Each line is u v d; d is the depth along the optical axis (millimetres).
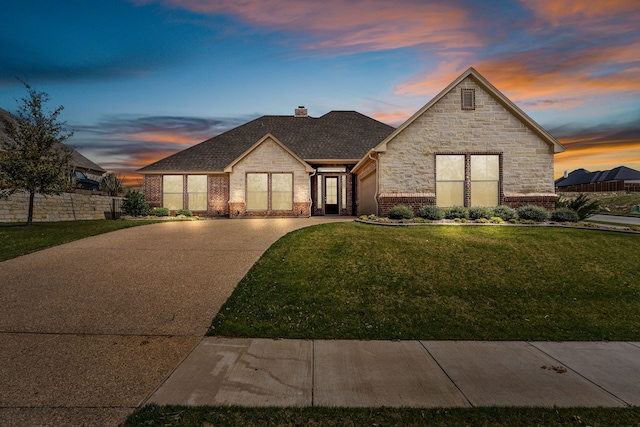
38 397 4027
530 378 4684
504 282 8562
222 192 24547
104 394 4125
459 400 4109
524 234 12742
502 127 17125
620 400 4156
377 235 12469
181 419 3652
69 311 6633
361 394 4219
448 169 17172
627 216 33219
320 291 7824
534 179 17109
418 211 16938
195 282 8289
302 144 25766
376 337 6012
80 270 9023
